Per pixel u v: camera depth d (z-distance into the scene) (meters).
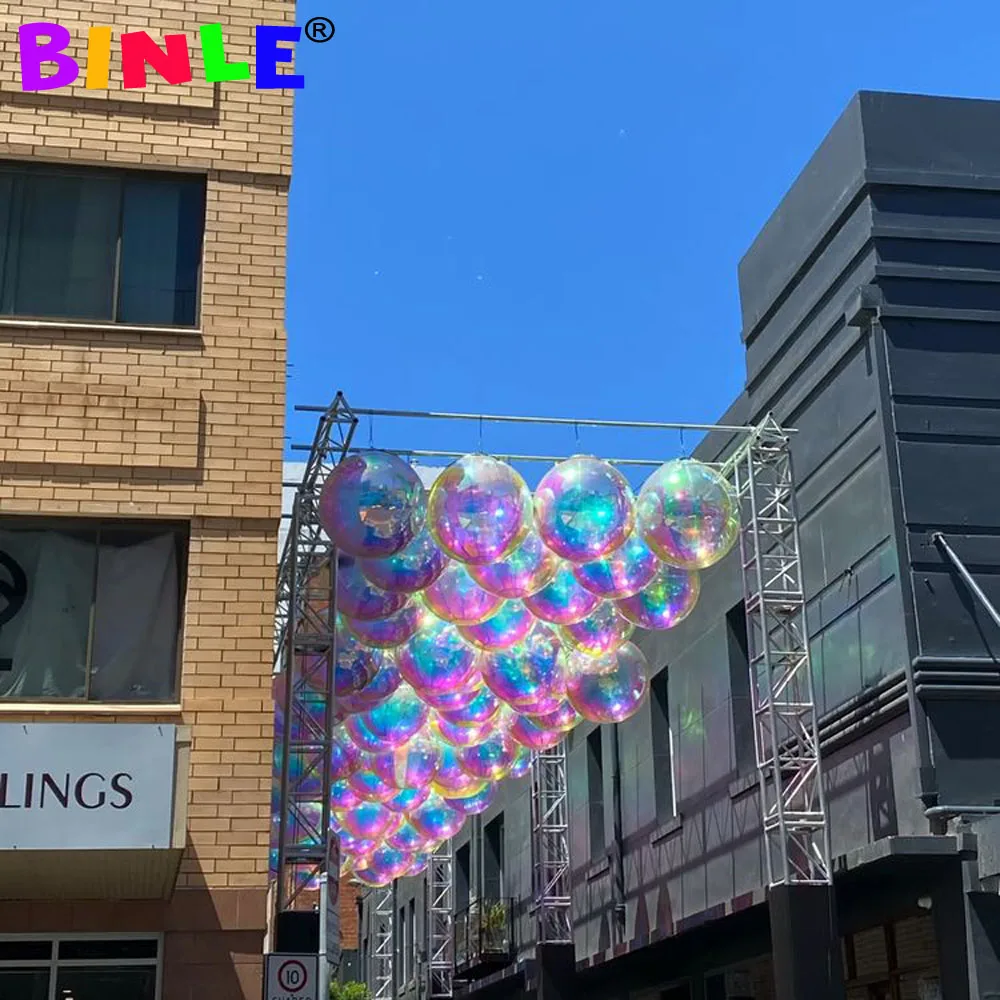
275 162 12.71
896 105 15.85
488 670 14.95
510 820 29.16
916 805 13.74
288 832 14.61
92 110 12.49
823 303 16.67
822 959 14.05
